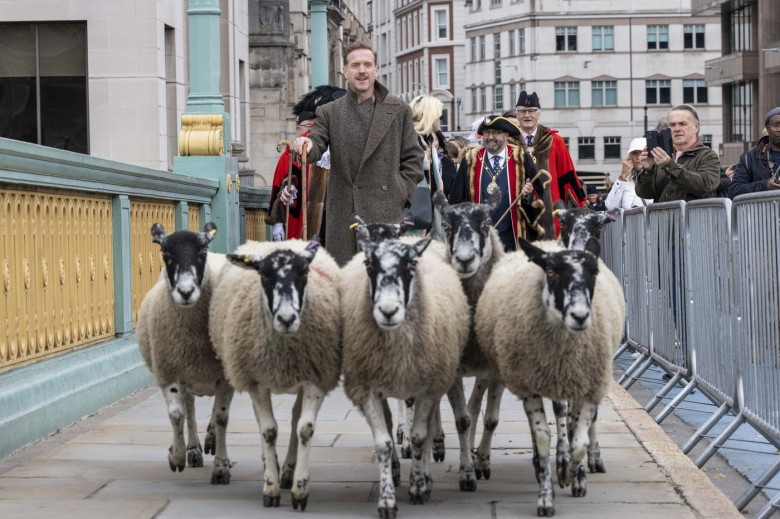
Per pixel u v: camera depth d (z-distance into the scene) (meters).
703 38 93.44
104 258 9.91
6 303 7.72
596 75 93.38
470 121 104.44
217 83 13.04
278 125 27.97
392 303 5.75
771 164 10.18
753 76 59.53
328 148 9.55
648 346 11.23
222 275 6.93
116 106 16.03
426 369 6.12
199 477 6.95
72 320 9.11
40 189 8.34
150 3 15.89
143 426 8.47
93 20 15.95
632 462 7.21
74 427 8.45
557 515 5.93
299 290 5.94
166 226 11.60
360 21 52.09
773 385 6.77
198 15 12.91
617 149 94.19
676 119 10.76
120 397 9.71
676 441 8.70
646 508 6.05
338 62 38.94
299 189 11.02
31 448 7.67
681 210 9.48
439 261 6.99
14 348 7.86
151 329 7.02
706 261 8.61
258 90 27.94
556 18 93.25
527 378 6.20
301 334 6.13
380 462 6.01
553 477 6.98
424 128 9.98
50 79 16.16
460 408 6.64
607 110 93.69
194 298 6.63
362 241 6.09
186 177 11.65
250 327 6.20
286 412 9.02
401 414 8.01
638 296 11.88
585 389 6.18
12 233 7.79
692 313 9.20
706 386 8.69
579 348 6.09
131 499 6.30
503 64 97.69
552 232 9.79
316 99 11.56
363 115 8.50
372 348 6.05
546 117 93.81
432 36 108.38
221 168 12.94
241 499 6.34
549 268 5.91
